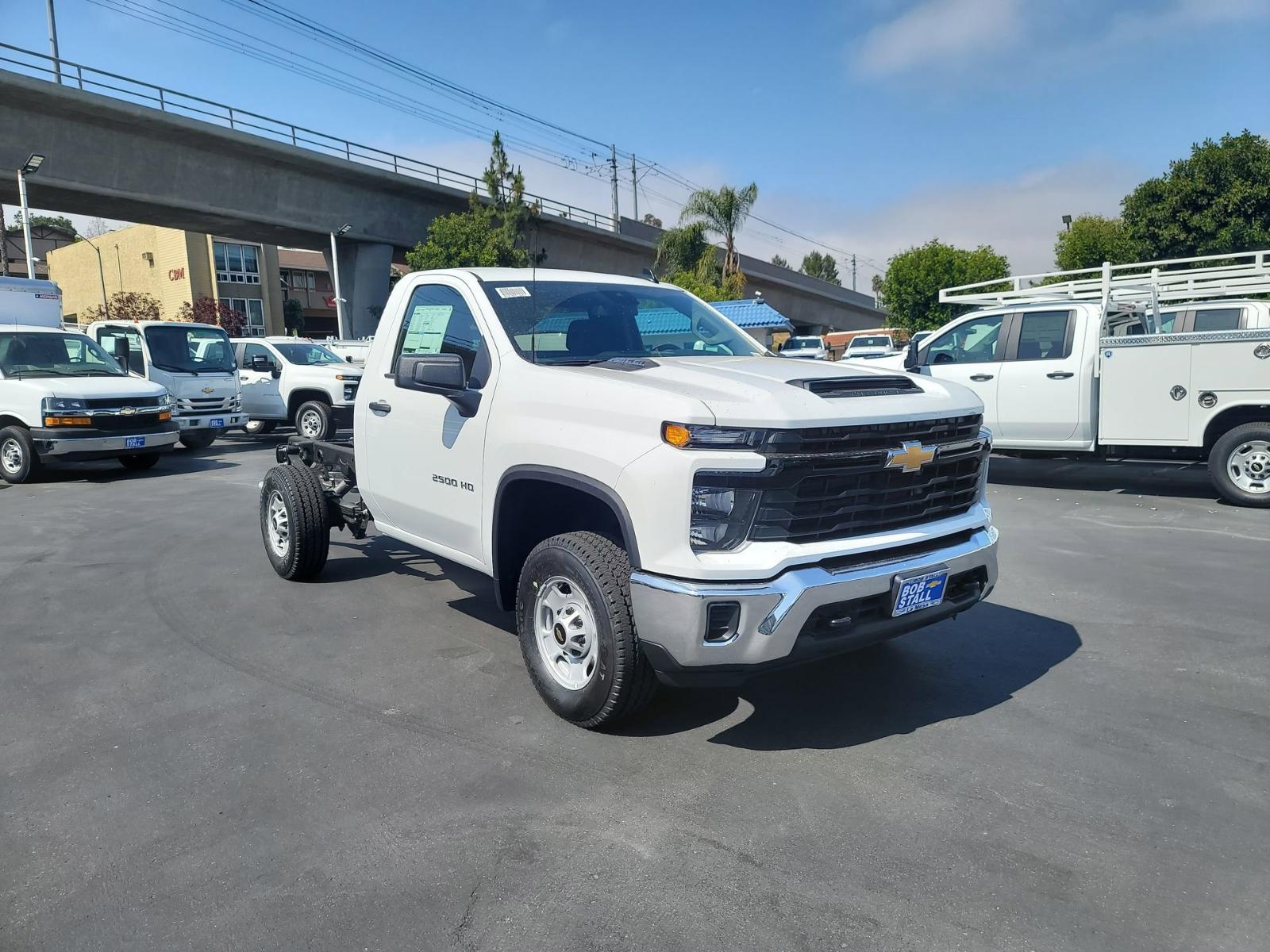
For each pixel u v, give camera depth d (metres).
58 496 10.66
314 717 4.09
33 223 71.25
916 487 3.64
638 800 3.31
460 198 38.47
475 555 4.46
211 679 4.56
